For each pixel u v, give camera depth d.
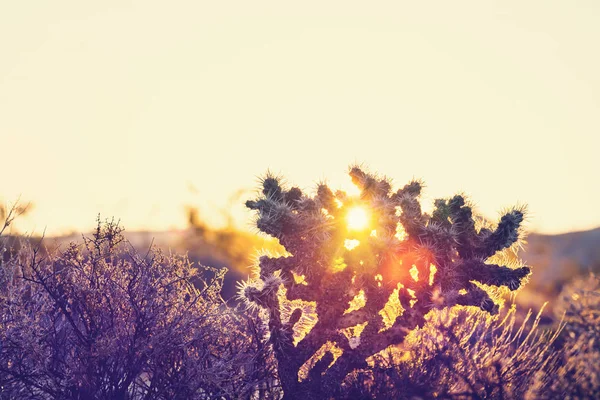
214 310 6.19
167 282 6.21
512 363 5.87
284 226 6.12
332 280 6.02
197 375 5.80
